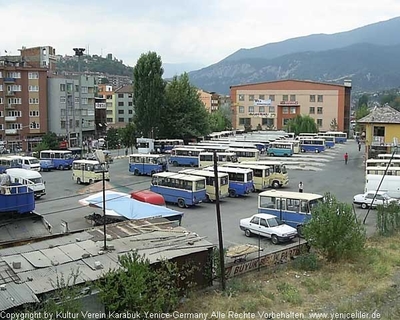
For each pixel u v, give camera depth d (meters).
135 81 80.88
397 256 26.42
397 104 173.50
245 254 23.84
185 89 84.75
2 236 25.41
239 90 126.62
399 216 32.56
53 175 56.25
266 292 20.47
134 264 16.09
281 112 123.06
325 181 50.44
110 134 91.81
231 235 29.66
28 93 87.19
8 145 84.56
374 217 35.62
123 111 143.75
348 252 25.02
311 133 100.12
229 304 18.88
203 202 40.06
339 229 24.77
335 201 26.23
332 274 23.38
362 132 94.44
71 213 35.41
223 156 55.06
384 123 60.56
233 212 36.12
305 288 21.50
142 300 15.65
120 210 27.66
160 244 20.02
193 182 37.44
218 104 185.25
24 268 16.89
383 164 48.28
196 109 85.38
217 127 112.56
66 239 20.41
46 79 89.44
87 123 100.12
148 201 31.23
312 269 23.98
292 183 49.06
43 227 27.50
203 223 32.56
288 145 71.69
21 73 86.19
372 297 20.83
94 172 47.84
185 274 19.27
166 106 82.94
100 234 21.14
